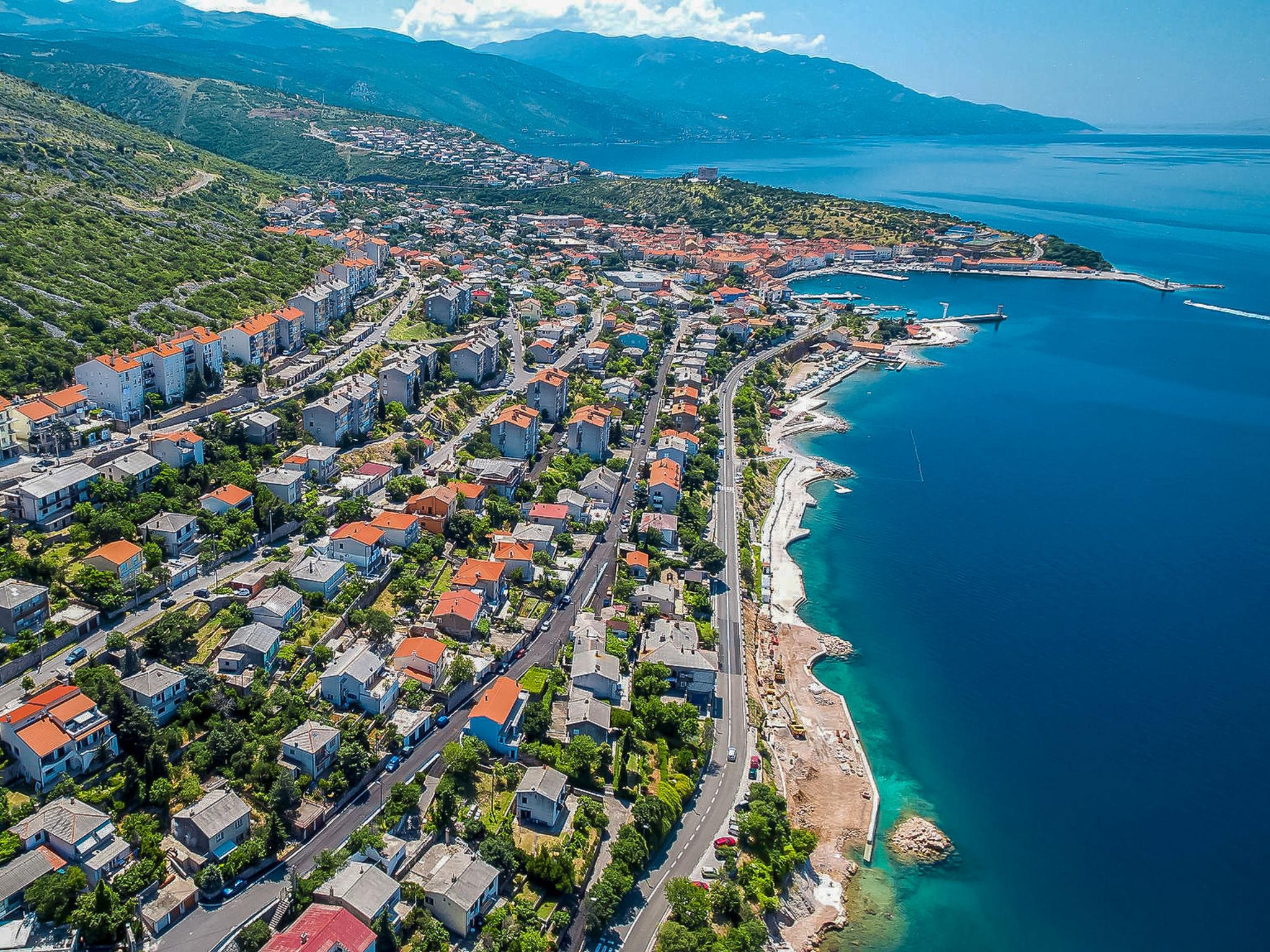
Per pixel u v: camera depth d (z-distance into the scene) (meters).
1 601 156.25
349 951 117.00
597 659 185.25
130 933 119.12
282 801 139.50
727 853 153.12
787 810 168.88
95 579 169.62
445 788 145.62
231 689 157.38
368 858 134.38
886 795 182.75
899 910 158.12
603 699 181.12
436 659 175.62
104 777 138.62
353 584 196.00
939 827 175.88
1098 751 196.12
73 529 182.88
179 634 162.38
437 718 169.00
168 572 180.75
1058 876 166.00
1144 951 152.38
